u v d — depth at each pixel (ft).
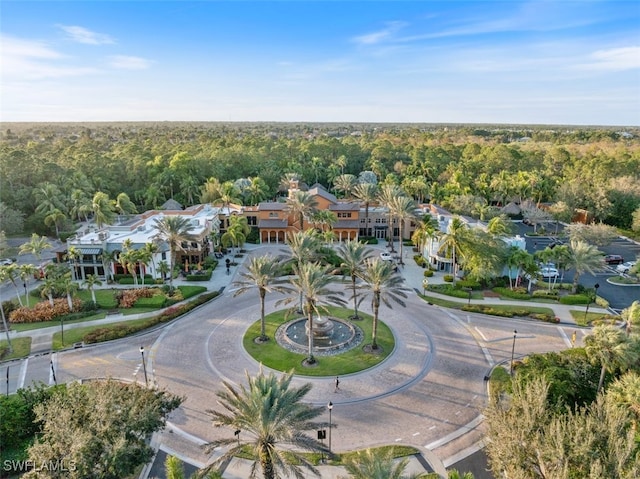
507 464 77.56
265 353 146.61
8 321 170.91
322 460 98.17
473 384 129.29
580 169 392.68
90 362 140.97
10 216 278.67
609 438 71.82
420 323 170.71
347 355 145.18
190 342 154.51
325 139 568.41
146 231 245.04
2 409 103.81
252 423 77.30
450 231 203.51
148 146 513.86
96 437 77.10
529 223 340.59
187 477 93.91
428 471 94.89
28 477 76.18
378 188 338.54
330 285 213.25
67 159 369.91
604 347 107.76
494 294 200.64
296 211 264.93
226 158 405.59
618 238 302.66
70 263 216.74
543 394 83.56
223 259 254.27
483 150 475.72
